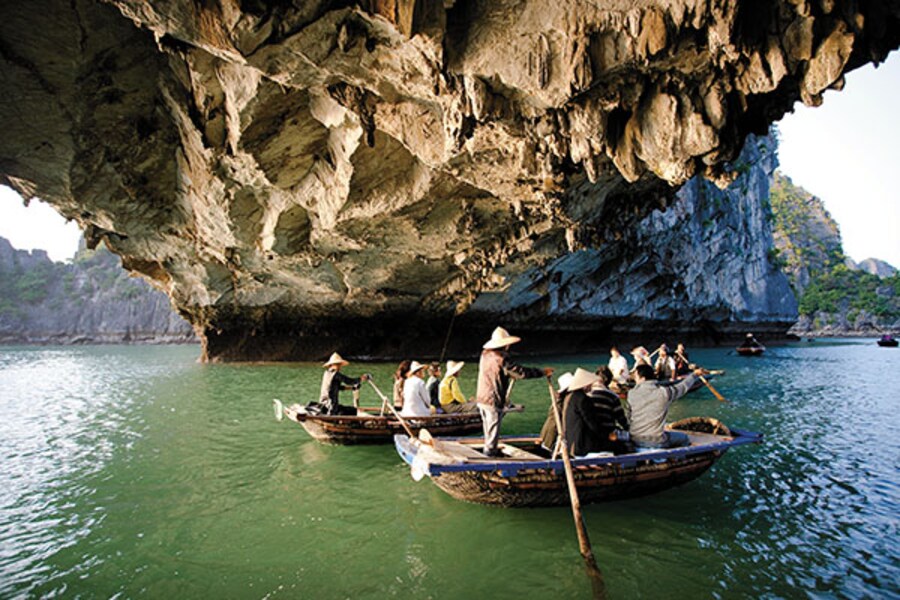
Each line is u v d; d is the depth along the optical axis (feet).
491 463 16.11
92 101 29.78
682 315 116.47
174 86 29.71
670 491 18.95
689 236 87.81
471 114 20.75
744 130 20.98
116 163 35.42
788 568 13.62
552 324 91.97
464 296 66.23
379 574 13.35
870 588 12.70
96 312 255.09
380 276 57.36
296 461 22.79
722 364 75.46
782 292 170.40
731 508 17.47
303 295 64.23
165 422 31.40
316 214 41.63
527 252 50.62
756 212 149.69
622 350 108.88
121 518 16.81
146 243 49.49
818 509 17.40
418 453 17.42
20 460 23.53
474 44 18.25
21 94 27.53
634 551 14.52
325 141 32.68
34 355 133.08
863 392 45.16
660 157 19.99
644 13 16.40
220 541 15.16
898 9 15.57
